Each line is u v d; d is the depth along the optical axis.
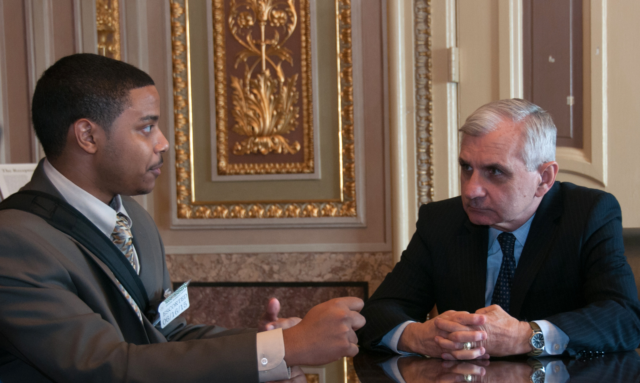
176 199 2.82
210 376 1.03
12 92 2.85
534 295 1.49
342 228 2.72
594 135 2.46
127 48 2.81
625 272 1.41
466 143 1.43
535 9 2.52
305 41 2.72
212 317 2.81
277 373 1.06
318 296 2.74
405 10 2.62
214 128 2.79
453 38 2.61
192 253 2.81
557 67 2.51
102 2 2.79
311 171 2.73
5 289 1.04
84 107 1.23
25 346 1.02
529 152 1.38
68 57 1.28
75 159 1.26
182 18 2.79
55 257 1.11
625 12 2.41
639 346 1.37
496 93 2.56
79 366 1.00
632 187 2.42
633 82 2.40
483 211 1.42
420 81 2.62
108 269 1.23
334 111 2.72
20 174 1.93
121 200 1.51
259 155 2.78
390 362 1.22
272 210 2.76
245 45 2.76
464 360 1.20
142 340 1.24
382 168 2.69
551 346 1.21
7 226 1.11
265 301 2.78
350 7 2.67
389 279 1.72
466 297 1.58
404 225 2.63
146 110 1.29
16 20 2.84
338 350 1.06
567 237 1.50
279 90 2.75
